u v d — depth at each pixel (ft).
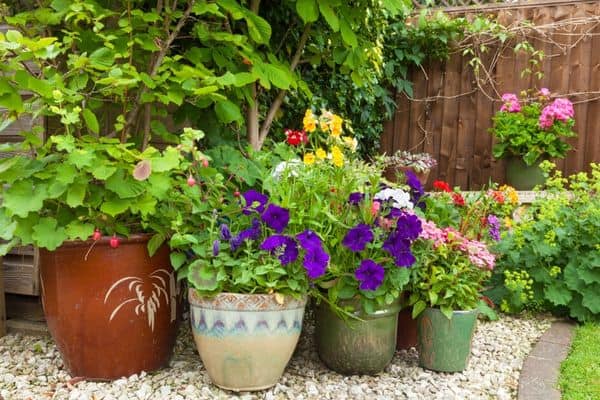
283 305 6.41
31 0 8.00
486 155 15.93
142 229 7.16
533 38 15.31
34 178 6.47
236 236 6.52
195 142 9.03
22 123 8.50
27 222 6.39
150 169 6.15
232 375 6.48
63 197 6.49
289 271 6.49
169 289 7.25
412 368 7.78
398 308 7.35
